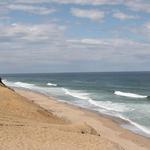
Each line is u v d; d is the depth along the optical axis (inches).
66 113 1722.4
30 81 6294.3
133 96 2928.2
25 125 1009.5
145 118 1641.2
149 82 5846.5
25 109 1286.9
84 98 2687.0
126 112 1854.1
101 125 1437.0
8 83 5002.5
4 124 987.3
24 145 799.7
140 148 1054.4
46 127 1017.5
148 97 2834.6
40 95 2684.5
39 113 1301.7
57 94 3048.7
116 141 1138.7
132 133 1285.7
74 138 923.4
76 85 4857.3
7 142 808.9
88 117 1637.6
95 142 914.1
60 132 973.2
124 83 5570.9
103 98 2723.9
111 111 1894.7
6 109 1216.2
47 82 5890.8
